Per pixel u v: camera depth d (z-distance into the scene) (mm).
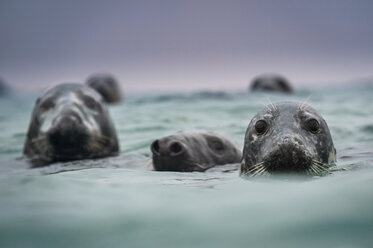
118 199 14211
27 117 60281
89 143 32000
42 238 10922
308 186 15484
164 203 13688
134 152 34781
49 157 32000
